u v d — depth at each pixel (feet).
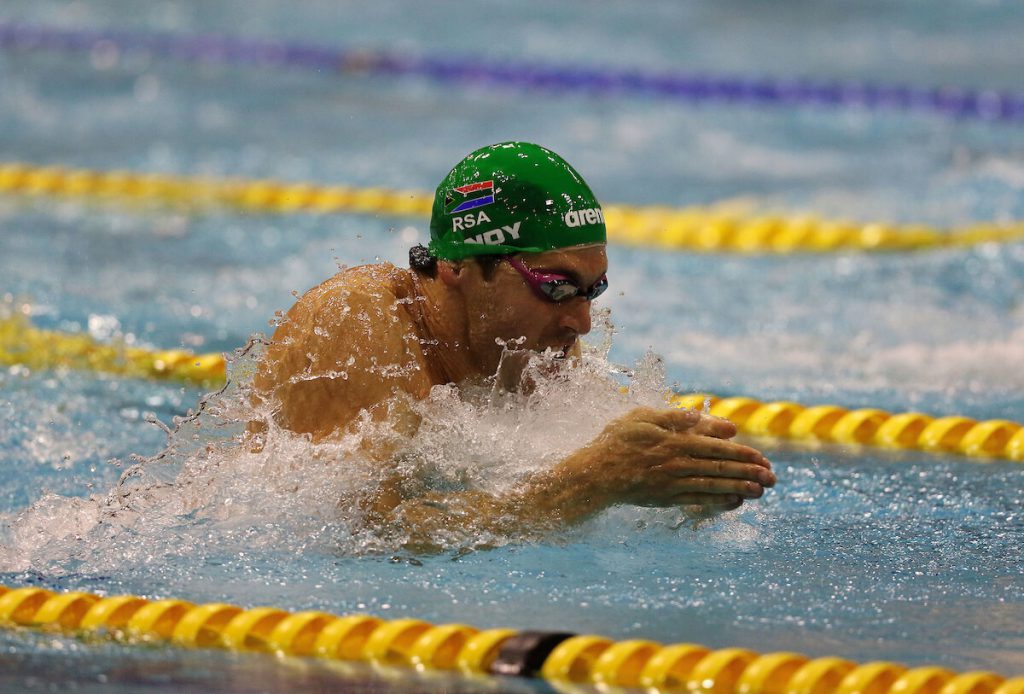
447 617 28.40
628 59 133.69
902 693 24.27
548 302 30.58
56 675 25.41
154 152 96.12
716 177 92.99
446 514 31.40
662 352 55.26
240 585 30.01
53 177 86.89
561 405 32.09
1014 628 28.04
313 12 155.94
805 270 71.26
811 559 32.42
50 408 45.21
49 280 62.59
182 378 50.37
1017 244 72.95
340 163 94.38
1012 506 37.19
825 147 102.42
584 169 94.79
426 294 32.24
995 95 112.68
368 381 31.14
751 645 27.07
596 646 26.20
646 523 33.45
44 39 134.92
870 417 45.16
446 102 117.60
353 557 31.35
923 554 32.96
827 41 146.72
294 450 31.12
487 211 30.60
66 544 32.24
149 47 134.10
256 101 115.85
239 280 64.85
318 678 25.52
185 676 25.49
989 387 50.42
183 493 32.81
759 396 49.37
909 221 79.66
